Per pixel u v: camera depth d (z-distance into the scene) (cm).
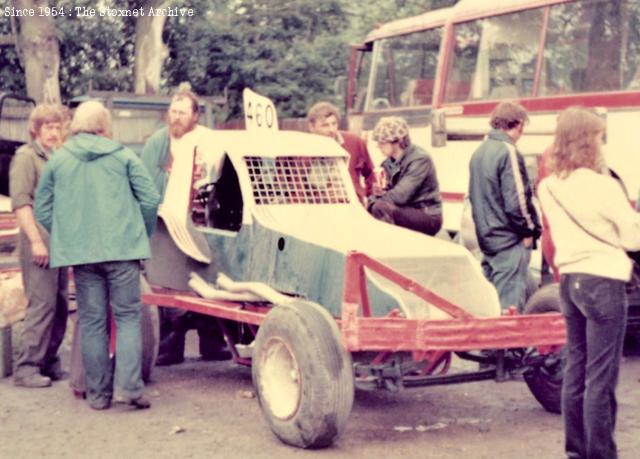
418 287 812
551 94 1517
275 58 3669
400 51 1888
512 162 980
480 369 917
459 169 1705
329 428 806
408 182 1074
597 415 716
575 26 1489
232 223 1036
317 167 1010
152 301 1033
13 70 3741
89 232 927
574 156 722
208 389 1034
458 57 1736
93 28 3750
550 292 921
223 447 836
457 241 1700
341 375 804
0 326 1079
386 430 887
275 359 848
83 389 986
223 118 3662
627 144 1377
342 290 868
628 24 1409
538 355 884
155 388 1038
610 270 707
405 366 852
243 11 3709
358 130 1983
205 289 995
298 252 913
